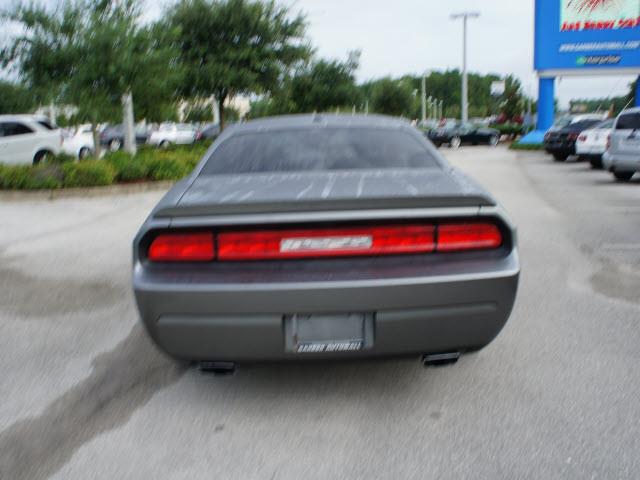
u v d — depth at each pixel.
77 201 11.14
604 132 16.25
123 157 13.44
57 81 13.17
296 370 3.63
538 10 26.92
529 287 5.19
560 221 8.30
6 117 16.23
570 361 3.67
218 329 2.75
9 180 11.66
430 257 2.79
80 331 4.36
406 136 3.96
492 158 22.44
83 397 3.34
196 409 3.19
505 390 3.31
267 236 2.75
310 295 2.68
